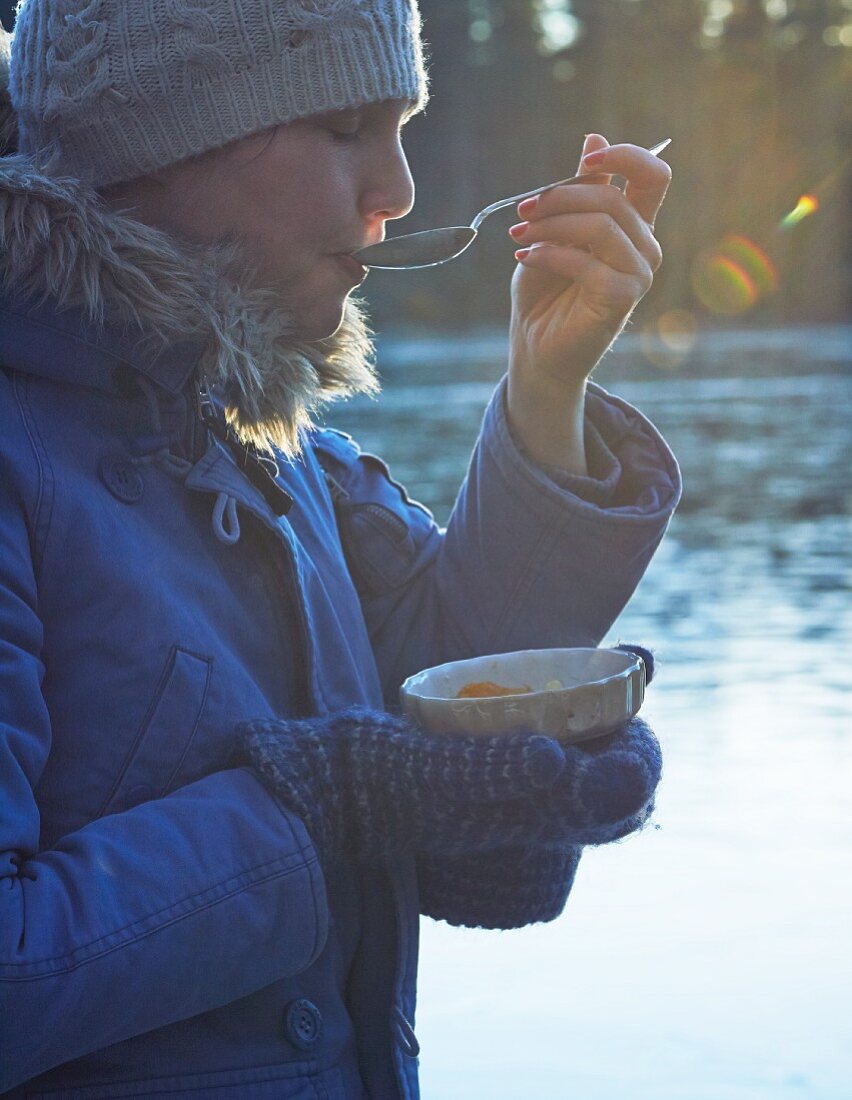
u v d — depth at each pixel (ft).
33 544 3.91
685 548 31.40
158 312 4.08
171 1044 4.04
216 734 4.05
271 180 4.29
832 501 38.86
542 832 3.89
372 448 54.39
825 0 232.53
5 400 4.03
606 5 238.68
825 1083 8.48
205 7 4.15
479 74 235.20
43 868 3.58
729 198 229.86
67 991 3.43
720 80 235.61
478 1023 9.58
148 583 4.03
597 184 4.69
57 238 4.00
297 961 3.85
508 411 5.15
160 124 4.22
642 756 4.06
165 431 4.28
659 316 227.40
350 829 3.93
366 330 4.89
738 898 11.42
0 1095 3.90
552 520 5.03
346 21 4.20
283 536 4.41
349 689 4.66
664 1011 9.64
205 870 3.69
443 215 228.22
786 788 13.84
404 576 5.32
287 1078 4.17
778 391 86.58
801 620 22.77
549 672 4.71
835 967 10.18
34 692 3.72
